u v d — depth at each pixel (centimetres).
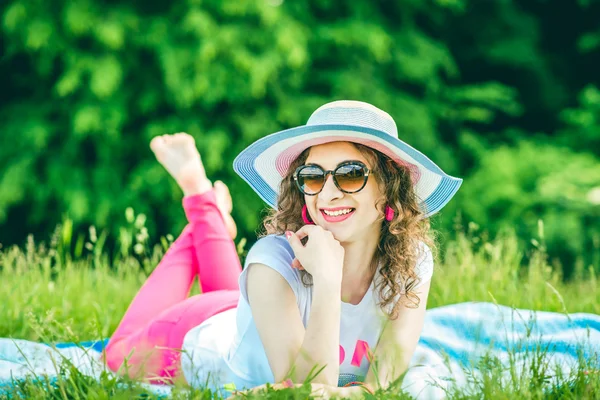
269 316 238
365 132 236
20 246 961
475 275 432
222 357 267
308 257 235
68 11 850
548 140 1068
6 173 891
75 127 859
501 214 950
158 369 287
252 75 859
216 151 873
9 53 918
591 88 1057
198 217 341
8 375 269
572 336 321
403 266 252
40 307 392
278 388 215
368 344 256
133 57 890
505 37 1114
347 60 970
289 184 256
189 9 884
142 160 898
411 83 1046
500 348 312
